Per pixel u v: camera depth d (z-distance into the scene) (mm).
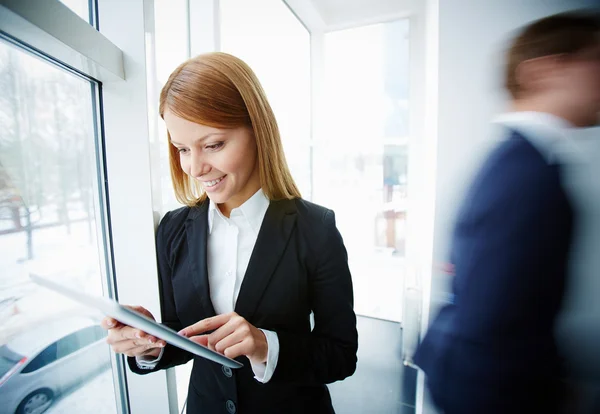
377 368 1916
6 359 784
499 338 492
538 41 484
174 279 695
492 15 727
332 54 2447
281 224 670
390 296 2588
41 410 860
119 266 884
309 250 661
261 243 650
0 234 742
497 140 528
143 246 864
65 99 813
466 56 743
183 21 1055
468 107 770
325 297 665
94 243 877
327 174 2605
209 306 642
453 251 578
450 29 791
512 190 469
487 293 490
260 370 582
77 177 849
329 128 2541
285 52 2012
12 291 774
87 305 311
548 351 470
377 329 2396
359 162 2527
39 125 803
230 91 536
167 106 536
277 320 635
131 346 560
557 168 452
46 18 541
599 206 443
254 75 591
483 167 525
